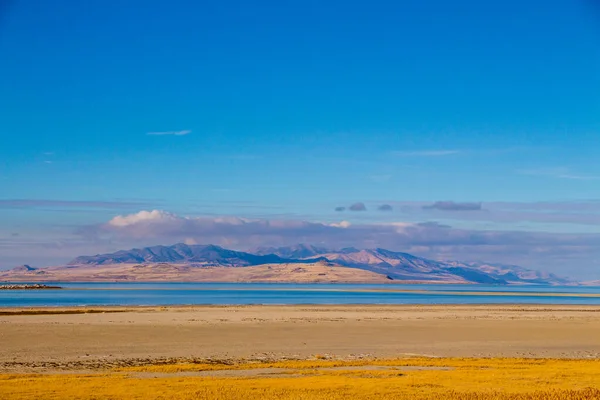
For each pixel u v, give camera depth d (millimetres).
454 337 52594
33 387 25953
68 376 30094
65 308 89125
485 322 67812
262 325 61188
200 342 47281
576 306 116188
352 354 41688
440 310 92812
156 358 38750
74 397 23578
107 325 59250
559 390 25859
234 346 45250
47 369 33469
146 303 116625
